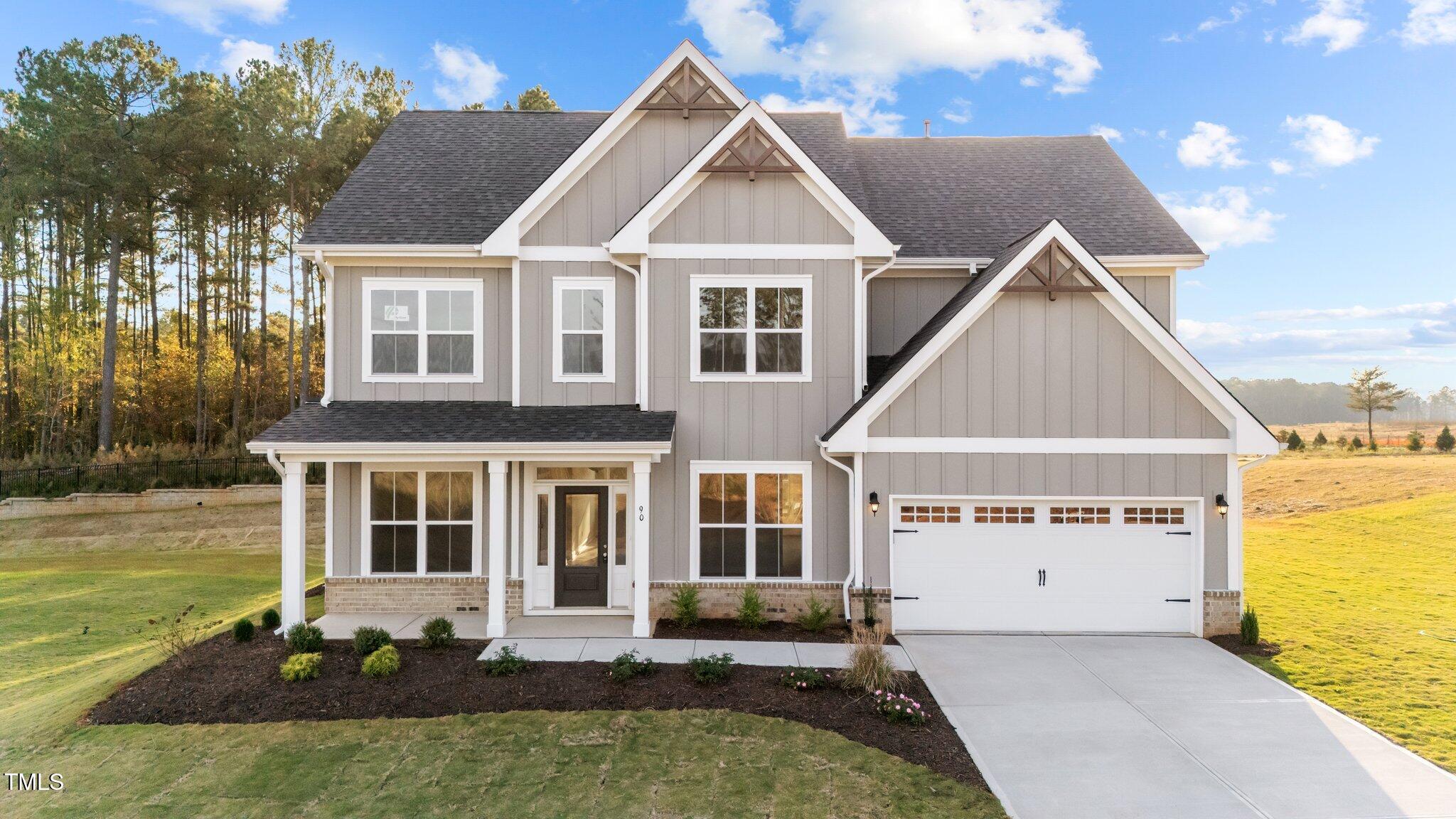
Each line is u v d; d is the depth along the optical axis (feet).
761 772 22.95
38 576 56.59
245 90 92.58
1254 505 87.81
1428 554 59.36
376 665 29.89
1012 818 20.77
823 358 39.47
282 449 35.17
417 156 48.52
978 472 36.81
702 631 37.09
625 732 25.46
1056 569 37.55
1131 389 36.68
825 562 39.09
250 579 55.06
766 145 39.47
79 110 88.02
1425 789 22.38
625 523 40.83
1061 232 36.01
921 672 31.89
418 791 22.04
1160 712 27.94
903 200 48.67
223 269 105.60
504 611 35.83
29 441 99.71
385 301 42.06
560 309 41.01
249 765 23.50
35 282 96.94
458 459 36.37
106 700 28.04
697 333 39.52
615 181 41.32
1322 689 30.32
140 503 75.82
